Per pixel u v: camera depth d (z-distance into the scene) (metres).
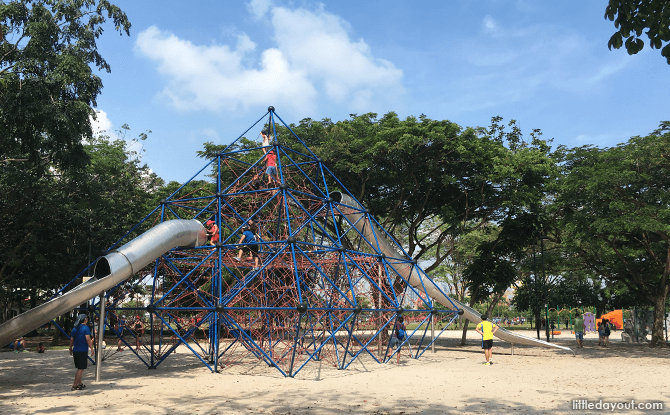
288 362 18.89
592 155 25.23
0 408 9.92
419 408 10.21
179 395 11.73
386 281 20.67
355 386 13.30
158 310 17.28
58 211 28.05
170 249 16.55
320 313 19.33
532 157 25.83
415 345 29.97
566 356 23.38
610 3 7.93
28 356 22.47
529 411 9.88
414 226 30.36
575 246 30.78
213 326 18.42
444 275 52.28
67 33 18.00
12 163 23.72
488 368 17.86
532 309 61.66
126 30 19.23
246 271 26.09
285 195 16.98
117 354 22.81
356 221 21.12
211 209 24.05
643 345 30.91
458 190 28.42
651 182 23.98
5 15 16.47
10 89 16.06
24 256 27.83
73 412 9.55
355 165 24.97
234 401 10.95
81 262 31.19
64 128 16.09
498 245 29.52
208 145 29.44
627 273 32.25
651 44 7.94
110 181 31.33
